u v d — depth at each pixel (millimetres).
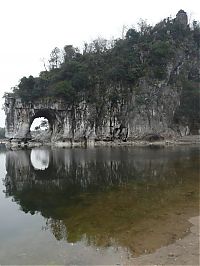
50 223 16297
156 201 19750
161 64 99625
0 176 33594
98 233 14391
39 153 66438
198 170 31688
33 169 39156
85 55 110938
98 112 100312
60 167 39469
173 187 23625
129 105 97312
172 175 28969
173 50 101938
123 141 96062
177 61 103188
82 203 20328
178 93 100000
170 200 19828
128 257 11695
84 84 100688
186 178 27234
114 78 99562
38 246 13094
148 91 96125
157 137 94438
